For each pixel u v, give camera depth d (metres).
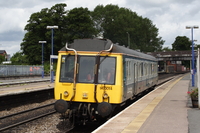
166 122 10.16
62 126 13.14
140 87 17.75
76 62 12.14
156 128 9.18
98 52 12.21
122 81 12.30
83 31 69.06
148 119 10.81
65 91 12.12
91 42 12.43
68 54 12.44
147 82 20.81
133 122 10.29
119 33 77.00
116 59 12.18
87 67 12.14
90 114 11.74
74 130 12.32
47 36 67.50
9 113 16.72
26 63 73.75
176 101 16.45
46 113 16.09
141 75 17.98
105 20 79.81
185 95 19.95
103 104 11.38
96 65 11.95
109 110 11.37
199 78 13.30
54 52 70.69
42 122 13.92
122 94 12.31
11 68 45.56
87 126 13.12
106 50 12.20
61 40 69.56
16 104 19.31
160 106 14.37
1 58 85.94
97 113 11.88
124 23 76.94
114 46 12.49
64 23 70.25
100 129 9.21
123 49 13.48
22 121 13.70
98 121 12.34
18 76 46.44
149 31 89.38
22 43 72.00
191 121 10.28
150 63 22.58
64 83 12.20
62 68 12.43
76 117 12.53
